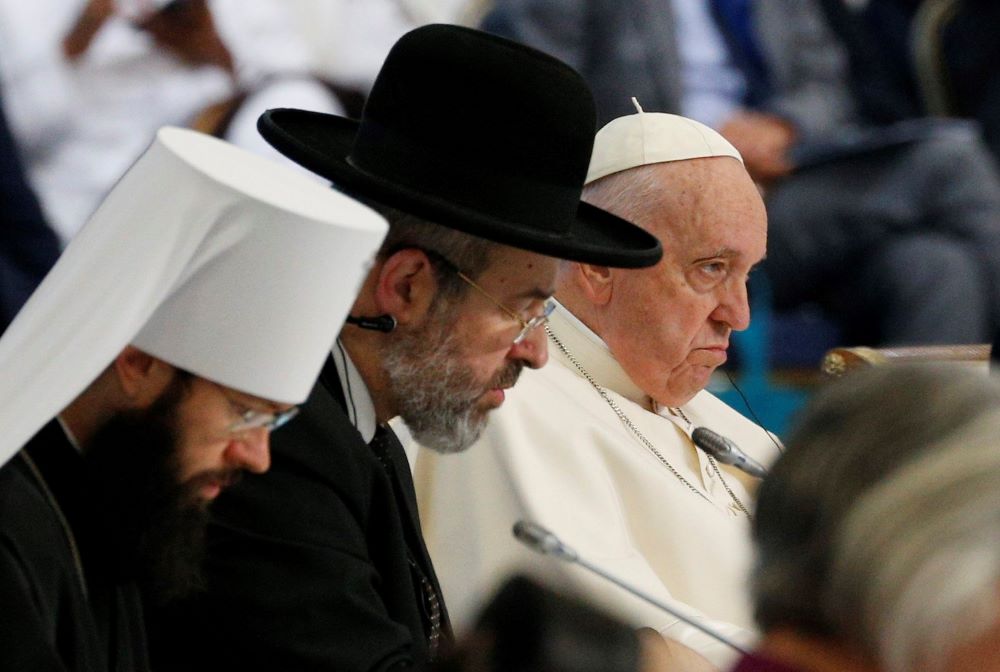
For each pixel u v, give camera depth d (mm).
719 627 13000
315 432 10969
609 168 14367
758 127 25156
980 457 6816
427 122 11062
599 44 23984
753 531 7367
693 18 25344
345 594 10711
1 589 8875
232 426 9453
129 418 9375
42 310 9328
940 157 25172
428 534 14148
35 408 8984
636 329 14469
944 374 7102
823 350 24406
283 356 9406
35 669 8844
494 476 14055
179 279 9219
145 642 10141
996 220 24859
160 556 9508
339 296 9570
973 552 6715
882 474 6918
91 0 19875
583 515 13969
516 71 11078
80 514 9461
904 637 6777
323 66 21047
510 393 14398
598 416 14562
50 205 19844
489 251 11117
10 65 19688
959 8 27234
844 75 26250
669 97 24172
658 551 14359
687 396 14727
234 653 10641
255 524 10719
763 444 15852
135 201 9352
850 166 25062
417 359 11234
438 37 11125
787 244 24828
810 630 7188
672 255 14234
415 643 11484
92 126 19953
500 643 6086
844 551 6914
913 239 24828
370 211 9859
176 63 20281
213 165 9500
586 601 6395
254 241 9242
